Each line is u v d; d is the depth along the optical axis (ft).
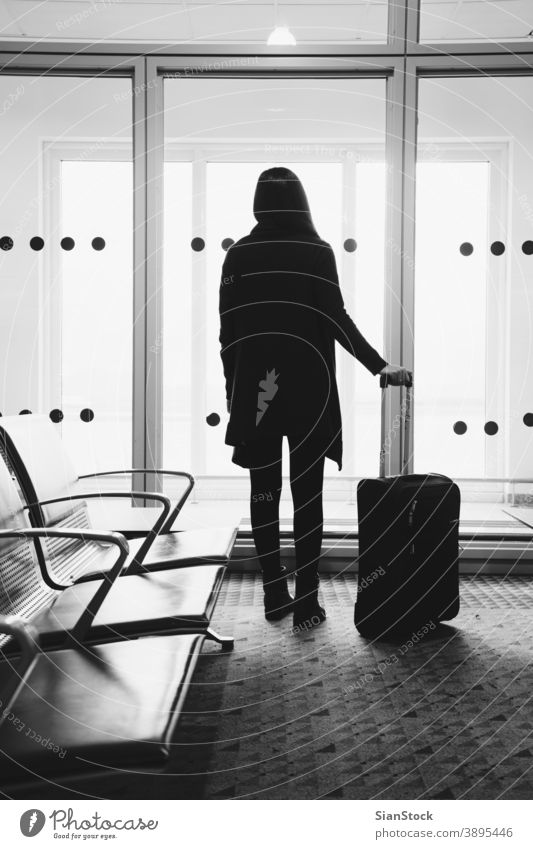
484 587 10.68
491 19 12.05
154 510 11.75
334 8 12.23
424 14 12.04
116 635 4.89
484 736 5.98
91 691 3.76
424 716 6.35
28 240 13.39
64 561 6.70
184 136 13.10
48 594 6.12
